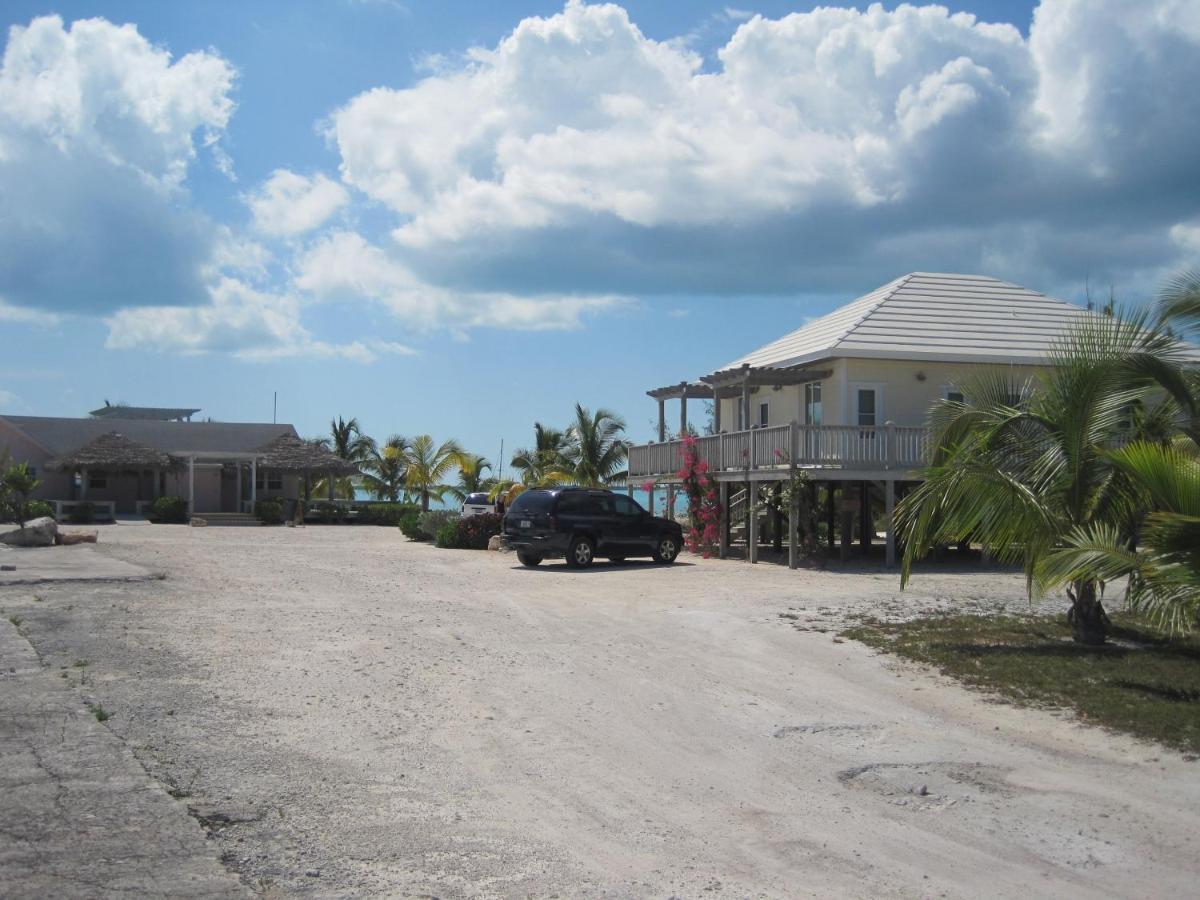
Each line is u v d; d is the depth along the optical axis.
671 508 31.12
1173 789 7.58
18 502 28.89
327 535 39.00
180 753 7.54
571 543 23.23
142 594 16.12
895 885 5.80
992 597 18.05
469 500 47.59
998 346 26.55
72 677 9.77
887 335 26.41
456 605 16.33
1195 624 10.41
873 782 7.72
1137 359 11.99
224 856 5.65
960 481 12.17
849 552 25.81
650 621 14.81
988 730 9.15
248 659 11.15
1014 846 6.45
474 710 9.38
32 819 5.88
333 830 6.21
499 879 5.63
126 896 4.89
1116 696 10.19
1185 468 9.77
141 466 45.09
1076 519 12.19
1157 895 5.75
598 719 9.26
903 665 11.85
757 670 11.55
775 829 6.67
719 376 26.92
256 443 52.78
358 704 9.38
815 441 23.67
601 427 42.94
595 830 6.52
